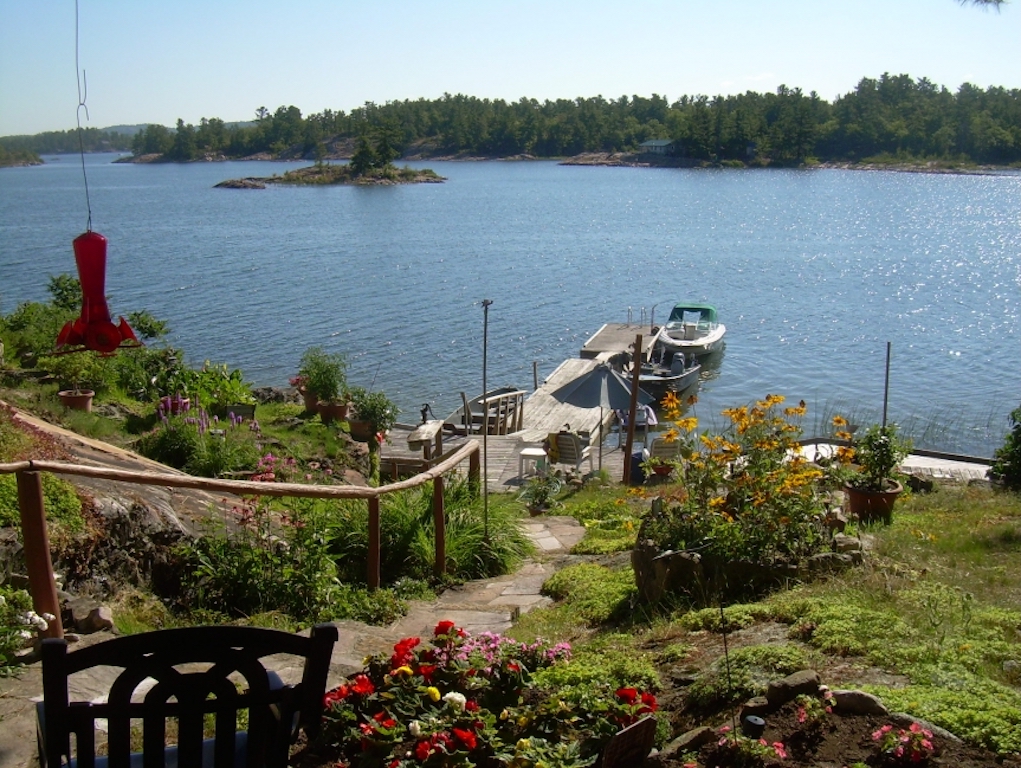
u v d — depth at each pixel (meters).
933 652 4.90
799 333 37.22
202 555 7.38
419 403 27.33
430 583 8.57
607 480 16.56
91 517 6.92
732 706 4.31
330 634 2.79
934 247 64.44
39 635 5.33
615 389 17.95
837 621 5.34
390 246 65.00
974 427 24.83
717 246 65.44
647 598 6.98
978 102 181.00
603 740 3.55
